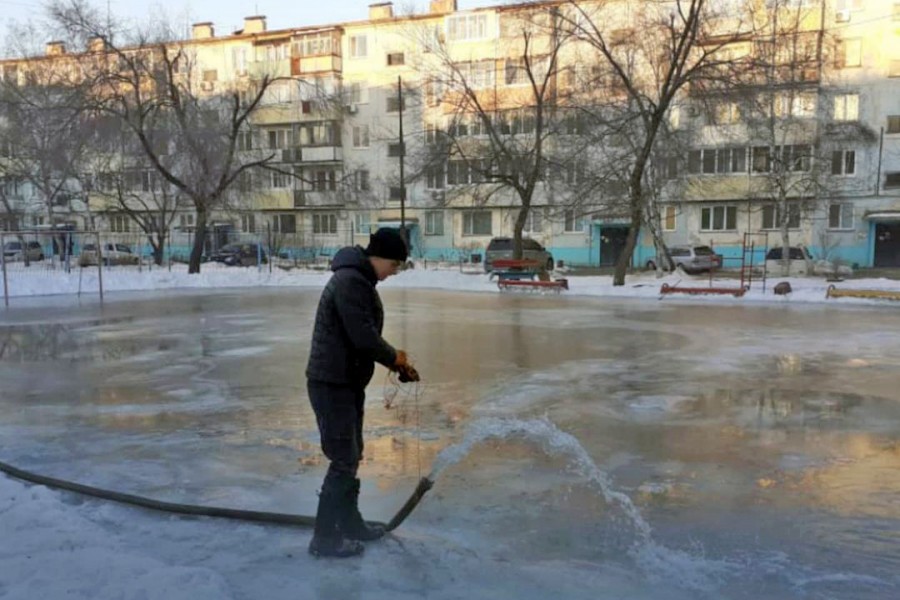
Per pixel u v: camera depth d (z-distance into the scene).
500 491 4.53
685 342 11.25
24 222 47.09
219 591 3.01
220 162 30.70
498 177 26.34
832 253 36.53
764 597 3.14
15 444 5.67
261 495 4.47
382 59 45.34
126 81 28.77
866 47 35.78
